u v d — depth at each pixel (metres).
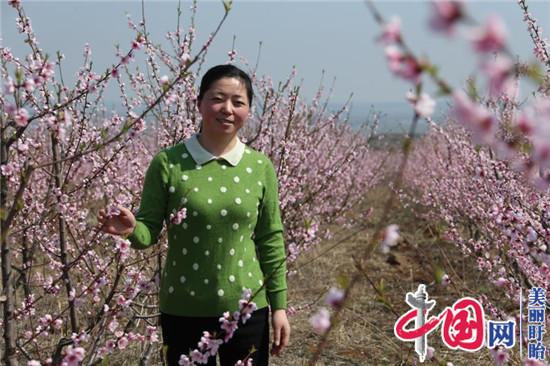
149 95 3.72
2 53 2.52
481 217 4.40
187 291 2.20
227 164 2.28
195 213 2.18
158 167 2.26
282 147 4.11
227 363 2.23
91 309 3.28
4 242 2.13
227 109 2.22
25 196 3.25
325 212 7.04
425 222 7.97
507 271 3.64
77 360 1.85
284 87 4.40
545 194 3.23
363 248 7.51
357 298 5.48
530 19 3.34
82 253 2.51
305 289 5.76
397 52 0.76
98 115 3.89
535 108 0.78
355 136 7.03
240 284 2.21
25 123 1.63
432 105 0.91
